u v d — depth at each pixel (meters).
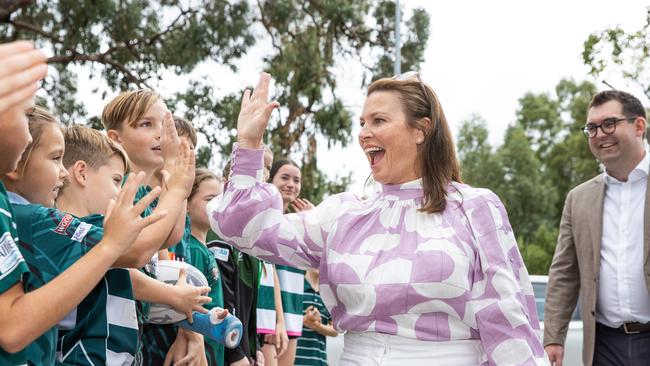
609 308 5.20
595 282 5.24
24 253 2.75
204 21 17.97
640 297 5.10
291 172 6.07
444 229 3.09
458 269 2.99
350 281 3.07
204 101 18.09
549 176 50.72
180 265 3.89
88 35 17.47
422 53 20.50
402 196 3.23
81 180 3.26
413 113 3.25
